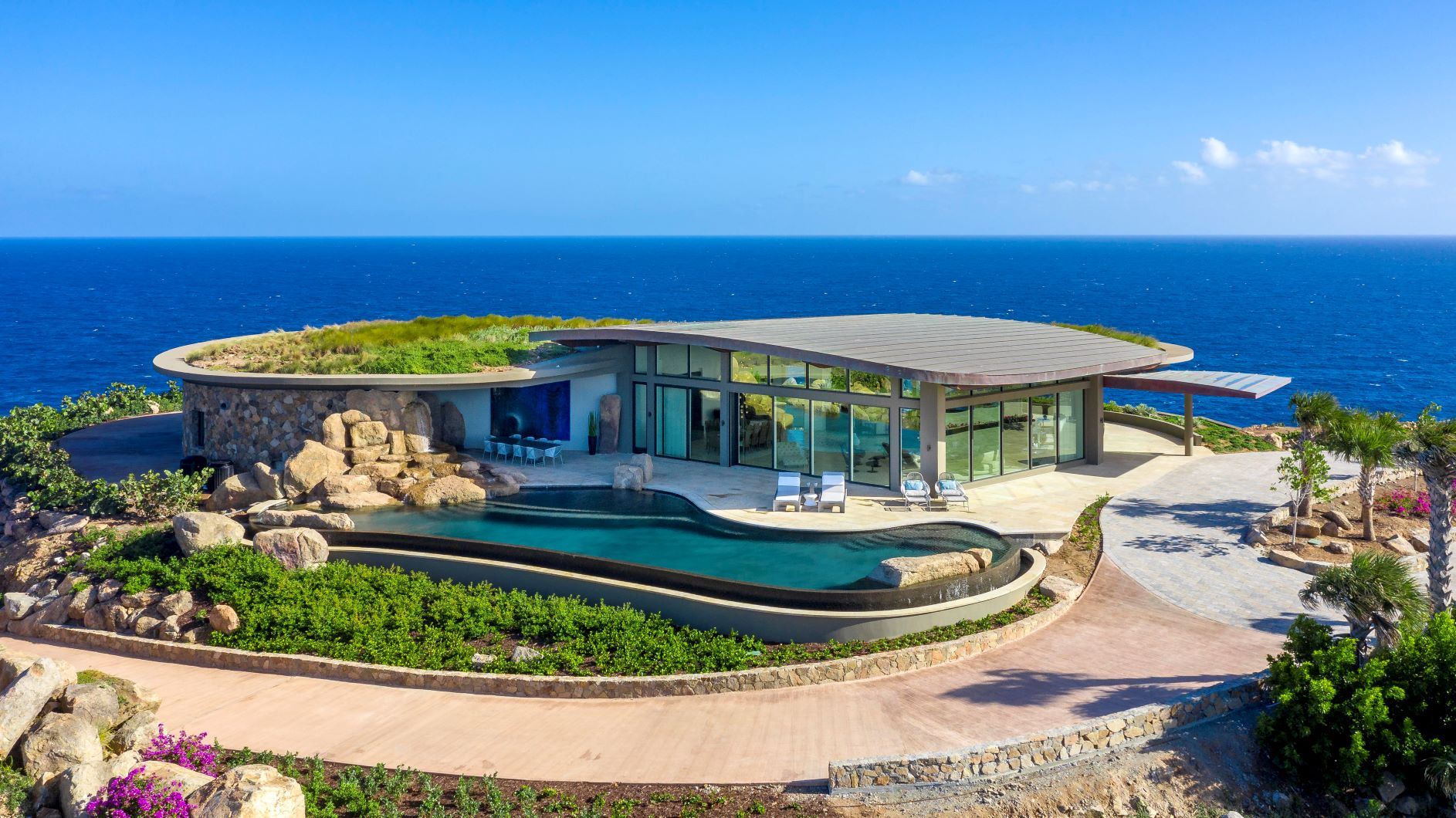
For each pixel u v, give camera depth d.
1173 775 15.67
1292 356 103.94
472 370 35.16
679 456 35.53
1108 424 44.06
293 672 20.52
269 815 11.86
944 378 26.84
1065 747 15.70
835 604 20.64
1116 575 23.88
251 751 16.42
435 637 21.16
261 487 29.41
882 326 36.88
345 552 25.80
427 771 15.68
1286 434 42.28
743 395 33.75
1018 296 194.50
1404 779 15.76
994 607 21.62
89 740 14.44
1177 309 159.00
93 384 88.06
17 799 13.00
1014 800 14.80
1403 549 24.78
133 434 40.59
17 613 24.69
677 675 18.83
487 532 26.45
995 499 29.77
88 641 23.23
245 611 22.47
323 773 15.20
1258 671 18.16
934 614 20.73
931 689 18.33
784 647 20.20
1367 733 15.60
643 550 24.78
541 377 33.66
